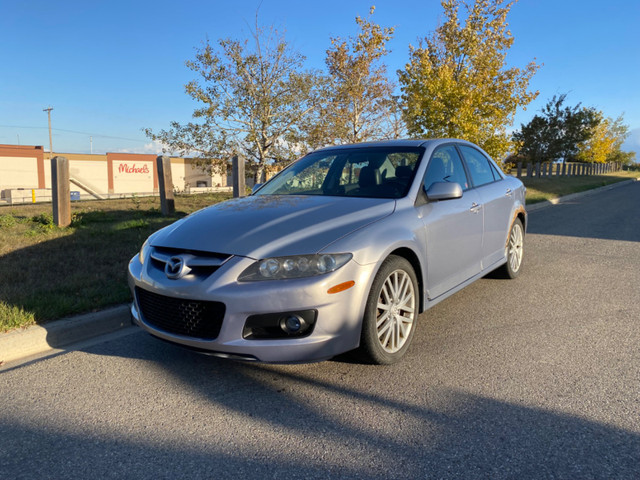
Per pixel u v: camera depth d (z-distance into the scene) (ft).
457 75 57.67
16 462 7.65
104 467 7.49
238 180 32.60
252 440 8.14
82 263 18.54
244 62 49.01
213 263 9.66
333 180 13.67
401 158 13.43
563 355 11.43
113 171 173.47
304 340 9.22
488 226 15.28
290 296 9.10
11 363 11.53
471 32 57.62
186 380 10.44
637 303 15.53
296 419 8.78
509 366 10.85
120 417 8.96
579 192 69.56
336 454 7.68
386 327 10.62
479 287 17.56
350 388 9.91
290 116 51.21
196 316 9.66
